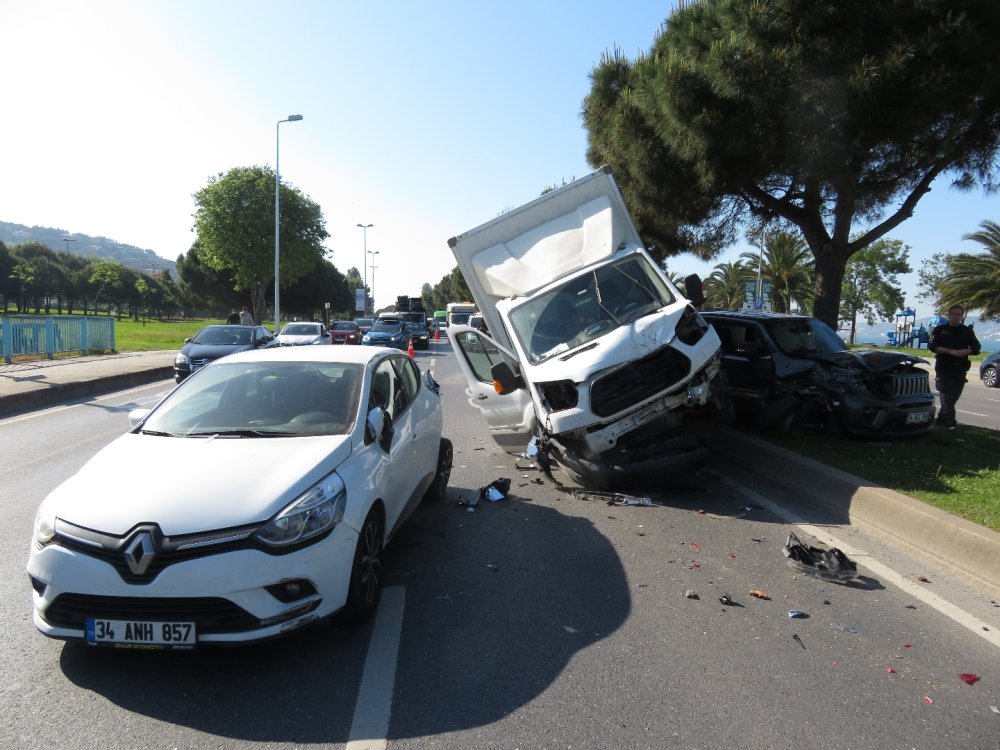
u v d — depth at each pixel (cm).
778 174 1182
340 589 379
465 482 779
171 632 339
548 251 798
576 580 488
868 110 889
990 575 470
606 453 692
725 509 666
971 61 849
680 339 682
